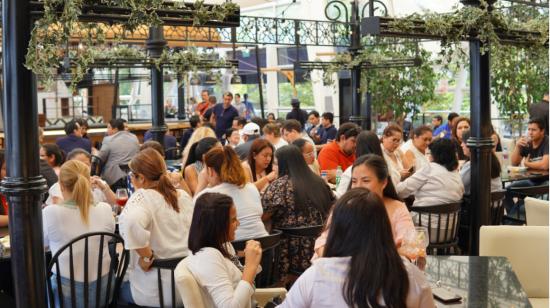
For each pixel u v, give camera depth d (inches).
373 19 201.6
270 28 369.7
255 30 364.8
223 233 122.8
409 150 253.6
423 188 212.1
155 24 144.9
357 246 84.4
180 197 154.3
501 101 389.4
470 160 225.6
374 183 131.5
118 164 348.8
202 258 120.6
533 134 289.9
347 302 83.0
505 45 231.6
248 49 705.6
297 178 183.5
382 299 82.2
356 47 376.2
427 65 424.2
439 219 208.4
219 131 470.6
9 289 177.8
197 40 366.6
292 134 294.7
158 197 149.4
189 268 121.2
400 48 436.8
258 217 169.9
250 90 728.3
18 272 137.9
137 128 535.2
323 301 84.5
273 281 172.7
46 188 140.0
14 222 137.3
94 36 145.3
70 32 133.6
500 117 409.4
